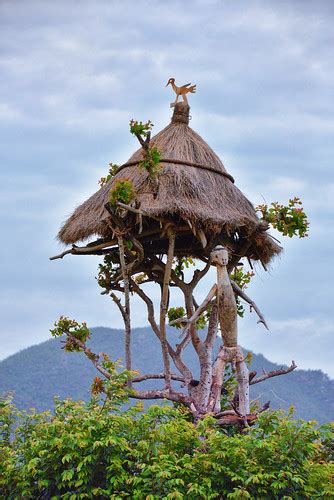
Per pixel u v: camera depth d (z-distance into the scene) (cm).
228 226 3328
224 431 3231
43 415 2842
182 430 2753
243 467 2686
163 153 3459
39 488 2772
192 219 3241
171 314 3897
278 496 2700
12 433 2909
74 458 2716
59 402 2888
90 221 3416
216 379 3288
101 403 2972
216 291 3309
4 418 2889
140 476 2683
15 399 7962
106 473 2725
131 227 3322
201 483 2659
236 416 3200
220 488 2695
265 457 2698
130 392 2962
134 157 3578
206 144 3616
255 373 3438
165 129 3647
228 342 3294
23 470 2706
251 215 3491
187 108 3662
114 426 2736
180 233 3409
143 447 2659
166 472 2569
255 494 2680
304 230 3525
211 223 3262
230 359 3294
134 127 3145
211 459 2680
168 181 3331
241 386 3259
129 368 3284
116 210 3225
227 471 2658
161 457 2653
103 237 3475
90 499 2722
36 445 2706
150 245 3631
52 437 2714
